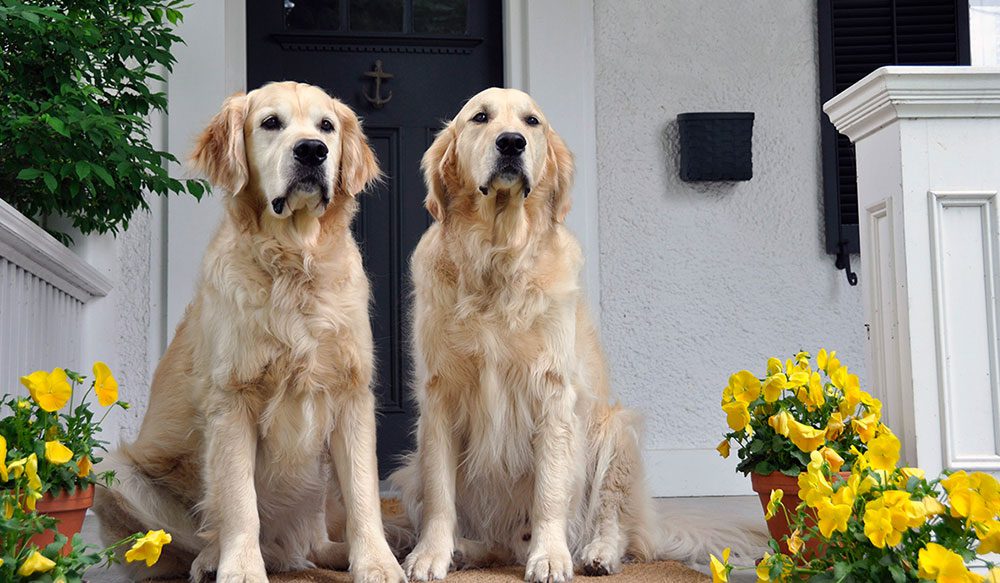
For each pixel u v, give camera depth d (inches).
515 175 105.9
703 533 119.1
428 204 115.0
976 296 100.3
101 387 93.7
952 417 99.3
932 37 186.9
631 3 184.4
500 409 109.0
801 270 186.2
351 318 100.9
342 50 184.4
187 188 141.4
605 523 115.9
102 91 136.8
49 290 136.9
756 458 102.7
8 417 89.0
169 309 169.2
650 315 183.2
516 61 182.7
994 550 73.7
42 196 137.9
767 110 186.9
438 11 187.9
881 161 106.0
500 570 109.4
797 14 187.6
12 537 76.0
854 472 81.2
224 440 96.8
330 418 100.7
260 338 97.1
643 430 122.4
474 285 108.7
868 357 111.3
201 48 171.5
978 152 101.0
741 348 184.4
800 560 85.6
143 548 79.4
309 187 96.5
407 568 102.6
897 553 74.9
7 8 114.7
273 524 107.0
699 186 184.9
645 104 184.5
